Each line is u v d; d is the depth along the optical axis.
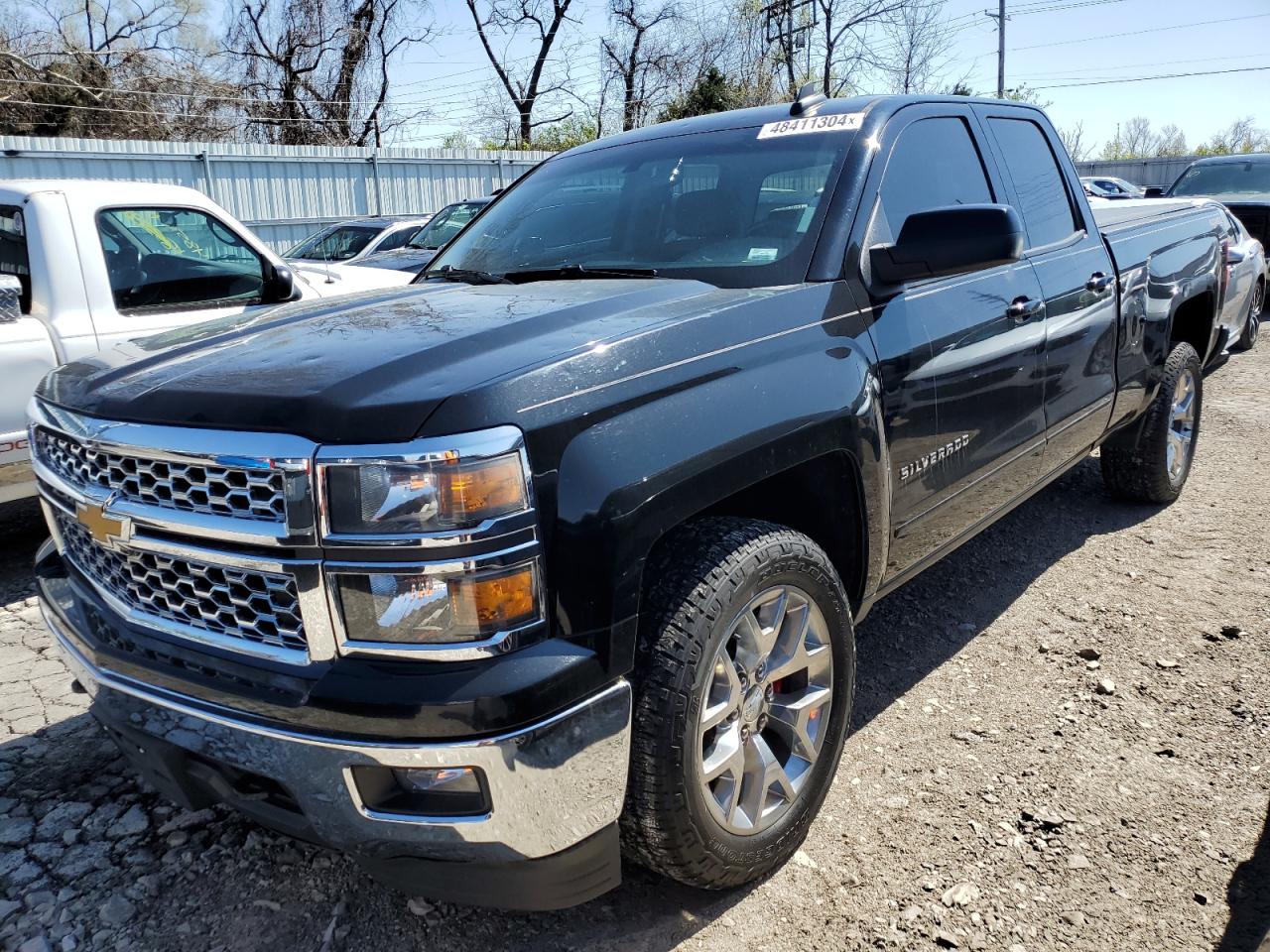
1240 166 11.85
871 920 2.25
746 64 35.16
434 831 1.82
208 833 2.64
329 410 1.80
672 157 3.32
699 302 2.38
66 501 2.27
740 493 2.53
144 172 16.69
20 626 4.06
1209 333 5.17
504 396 1.83
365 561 1.75
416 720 1.73
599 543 1.87
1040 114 4.06
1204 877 2.35
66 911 2.35
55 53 30.75
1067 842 2.48
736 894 2.35
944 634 3.69
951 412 2.93
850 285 2.67
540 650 1.82
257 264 5.60
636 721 1.99
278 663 1.88
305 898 2.39
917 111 3.26
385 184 19.62
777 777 2.32
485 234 3.56
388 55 35.06
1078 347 3.72
